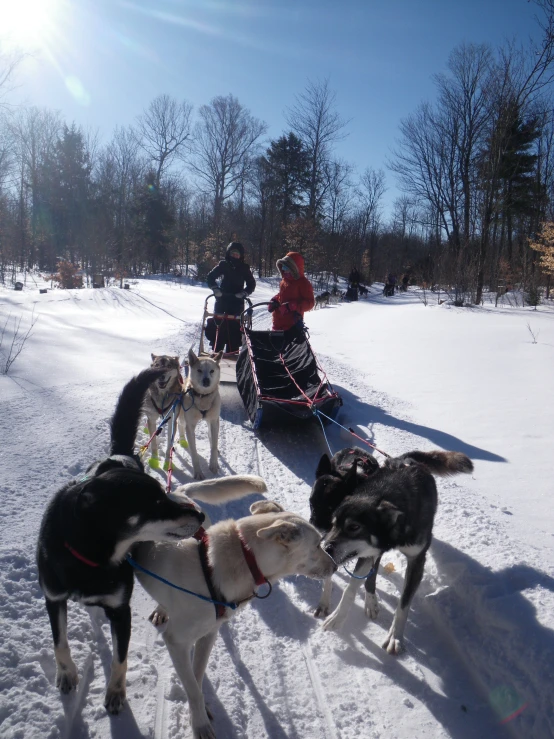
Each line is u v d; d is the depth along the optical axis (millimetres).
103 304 19547
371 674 3307
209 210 56406
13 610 3291
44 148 48906
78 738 2674
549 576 3668
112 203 47719
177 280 36219
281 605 3934
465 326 16266
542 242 23312
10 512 4246
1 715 2623
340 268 46875
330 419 6852
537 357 11719
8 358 9117
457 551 4074
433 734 2889
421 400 8961
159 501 2740
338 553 3350
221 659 3348
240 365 8352
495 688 3055
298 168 47531
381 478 3889
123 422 3836
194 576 2807
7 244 38281
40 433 5945
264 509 3303
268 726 2910
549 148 34375
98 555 2658
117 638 2826
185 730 2803
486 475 5848
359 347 13961
